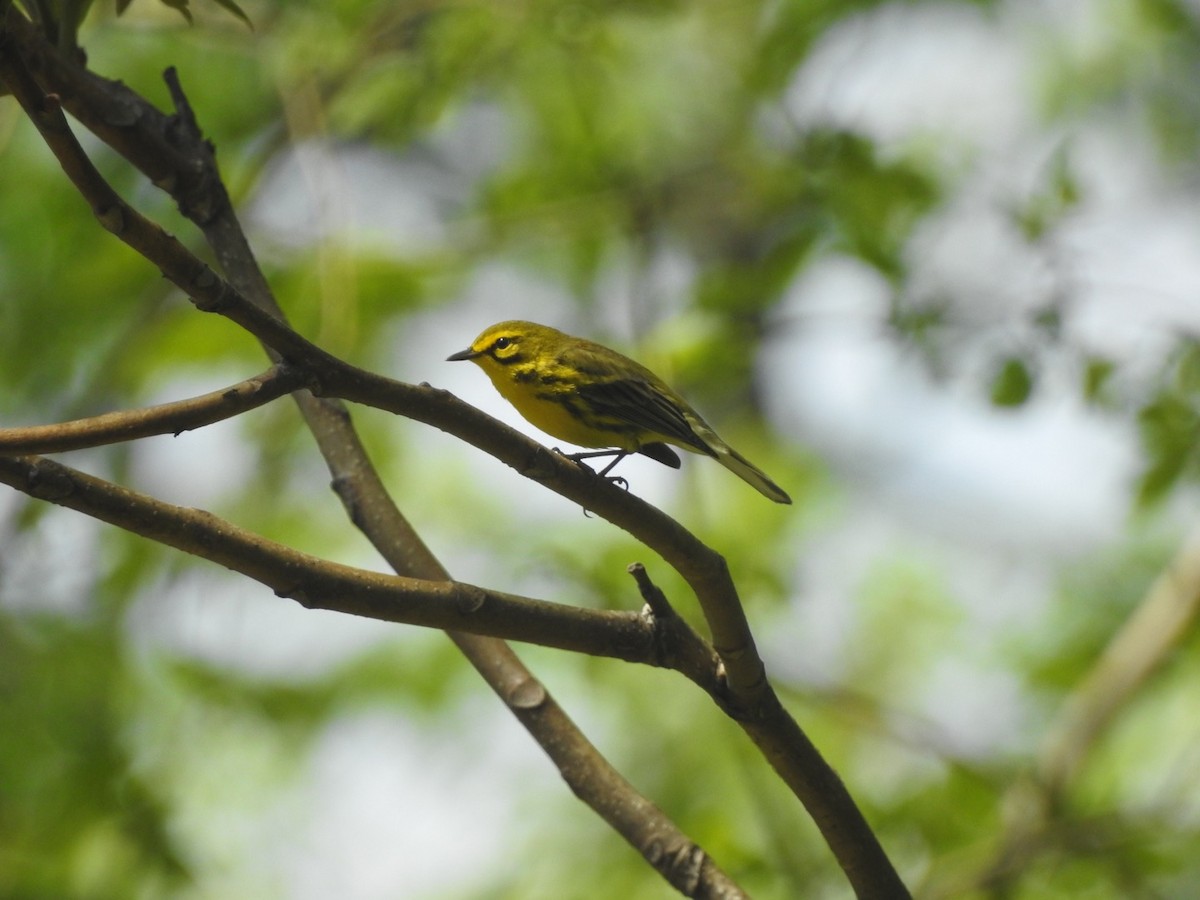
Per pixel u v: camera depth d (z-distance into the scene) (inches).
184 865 433.1
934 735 450.3
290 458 561.9
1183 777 430.3
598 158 542.6
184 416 166.4
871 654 590.9
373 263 526.9
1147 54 646.5
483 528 575.2
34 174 560.1
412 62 465.1
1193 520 599.2
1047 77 648.4
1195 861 426.3
